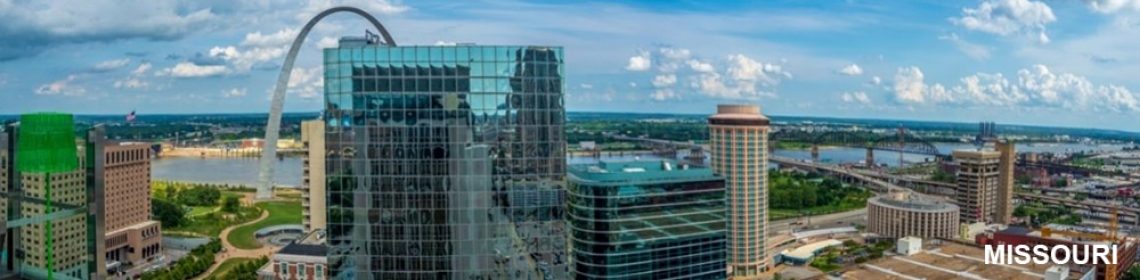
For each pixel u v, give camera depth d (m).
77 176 106.88
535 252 198.75
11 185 106.56
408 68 191.88
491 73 192.62
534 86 195.12
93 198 106.81
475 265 196.25
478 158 193.75
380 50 192.00
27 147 101.88
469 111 192.50
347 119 194.38
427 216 195.12
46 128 102.44
